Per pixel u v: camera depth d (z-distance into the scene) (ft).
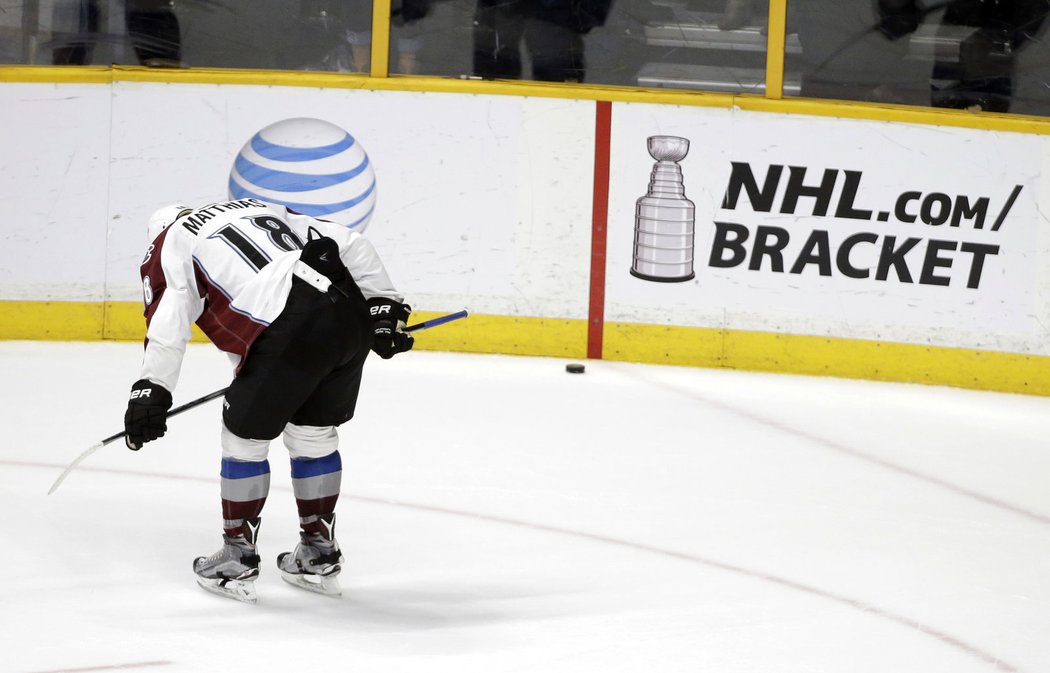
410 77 91.30
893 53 89.81
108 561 45.78
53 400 71.72
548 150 90.68
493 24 90.99
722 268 90.33
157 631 39.04
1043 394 88.12
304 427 42.63
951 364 89.10
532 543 50.11
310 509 42.96
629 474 61.46
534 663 37.52
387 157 91.30
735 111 89.35
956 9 88.99
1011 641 41.52
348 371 42.11
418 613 41.81
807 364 90.27
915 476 64.08
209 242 40.86
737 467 64.03
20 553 46.19
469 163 91.15
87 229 90.38
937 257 88.69
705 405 78.43
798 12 89.81
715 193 90.02
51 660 36.24
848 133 88.63
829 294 89.71
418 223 91.71
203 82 90.74
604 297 91.25
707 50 90.89
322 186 91.66
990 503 59.67
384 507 54.08
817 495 59.52
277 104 91.09
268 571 45.57
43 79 89.25
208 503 53.47
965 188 88.12
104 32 90.43
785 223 89.71
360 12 91.35
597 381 84.23
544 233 91.15
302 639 38.86
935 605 44.88
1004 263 88.07
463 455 63.36
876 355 89.66
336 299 40.73
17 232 89.81
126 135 90.48
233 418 40.57
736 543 51.34
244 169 91.40
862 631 41.75
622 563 48.08
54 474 56.85
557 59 91.20
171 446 62.39
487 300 91.86
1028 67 89.04
